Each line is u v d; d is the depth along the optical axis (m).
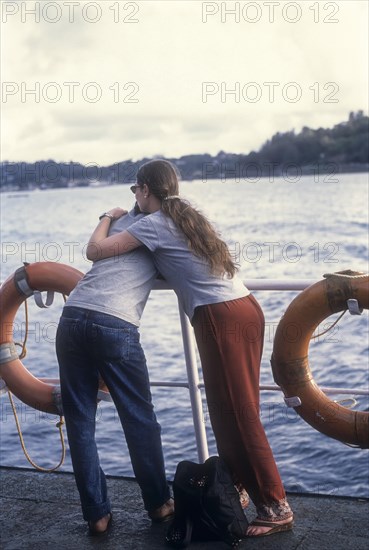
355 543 2.89
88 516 3.06
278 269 40.16
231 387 2.98
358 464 12.44
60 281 3.39
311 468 12.41
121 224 3.15
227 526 2.87
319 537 2.95
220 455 3.06
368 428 2.96
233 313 2.96
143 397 3.07
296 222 64.06
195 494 2.87
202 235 2.98
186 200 3.08
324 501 3.25
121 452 12.79
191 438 12.85
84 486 3.06
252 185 128.25
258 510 3.03
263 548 2.89
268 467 3.00
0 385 3.52
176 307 27.92
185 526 2.92
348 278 2.95
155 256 3.06
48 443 13.84
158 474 3.11
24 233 70.31
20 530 3.14
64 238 63.59
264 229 60.03
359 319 23.09
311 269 39.72
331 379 17.16
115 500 3.38
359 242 49.28
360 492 11.59
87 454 3.07
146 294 3.08
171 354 20.61
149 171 3.09
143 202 3.11
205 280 2.98
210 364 3.00
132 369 3.02
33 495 3.47
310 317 3.00
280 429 13.66
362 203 82.31
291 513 3.02
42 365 19.12
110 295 2.98
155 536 3.04
